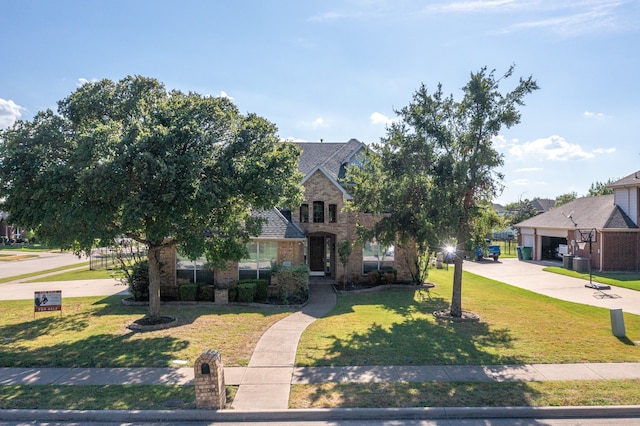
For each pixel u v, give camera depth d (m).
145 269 18.69
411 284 22.98
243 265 20.22
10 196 12.09
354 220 23.47
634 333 13.24
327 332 13.34
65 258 45.12
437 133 14.73
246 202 14.47
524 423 7.71
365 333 13.23
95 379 9.49
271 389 8.91
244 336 12.91
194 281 19.86
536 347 11.77
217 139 13.77
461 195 14.48
